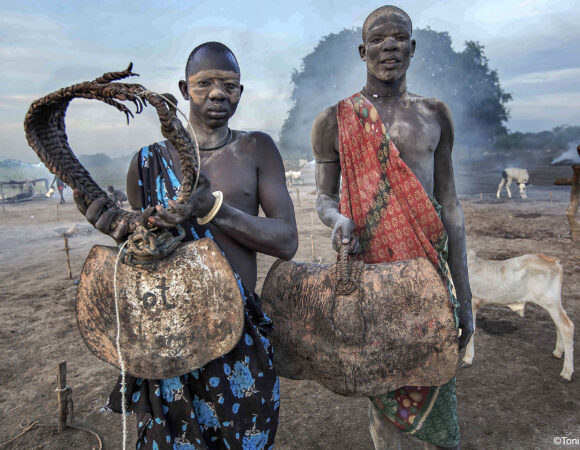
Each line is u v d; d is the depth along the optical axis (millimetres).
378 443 2652
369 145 2361
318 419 4156
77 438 4047
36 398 4707
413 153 2398
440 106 2449
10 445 3973
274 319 2262
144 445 1799
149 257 1593
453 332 2043
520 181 19156
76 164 1692
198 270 1649
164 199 1901
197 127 1999
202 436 1787
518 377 4699
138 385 1842
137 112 1513
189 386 1811
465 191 23141
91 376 5148
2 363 5512
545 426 3887
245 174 2012
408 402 2420
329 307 2113
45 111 1593
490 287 5309
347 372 2129
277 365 2295
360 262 2139
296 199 22453
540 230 11914
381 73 2361
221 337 1665
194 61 1914
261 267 9211
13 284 9133
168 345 1674
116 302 1574
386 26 2320
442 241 2383
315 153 2676
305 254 10375
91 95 1506
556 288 4824
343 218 2330
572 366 4586
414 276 2062
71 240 14180
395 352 2082
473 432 3855
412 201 2324
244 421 1827
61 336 6320
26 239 14633
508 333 5770
